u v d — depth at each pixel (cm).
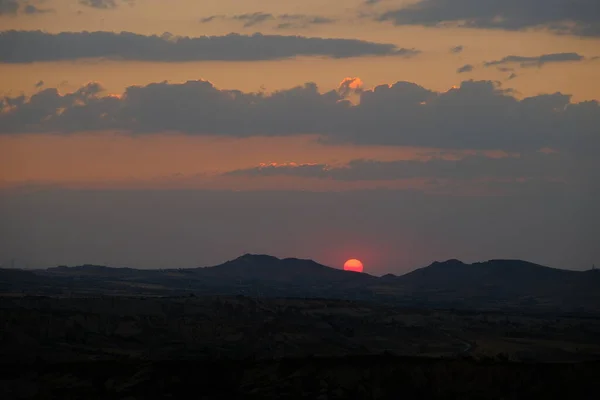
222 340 17000
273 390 9900
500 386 9738
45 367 10800
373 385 9819
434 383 9794
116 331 16550
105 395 10012
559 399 9556
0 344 14300
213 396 9875
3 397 10056
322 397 9675
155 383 10200
